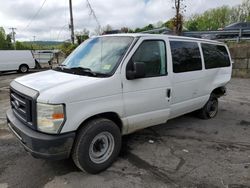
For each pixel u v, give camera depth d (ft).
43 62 86.99
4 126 19.06
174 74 15.38
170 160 13.85
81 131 11.62
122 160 13.76
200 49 18.02
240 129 18.85
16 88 12.41
